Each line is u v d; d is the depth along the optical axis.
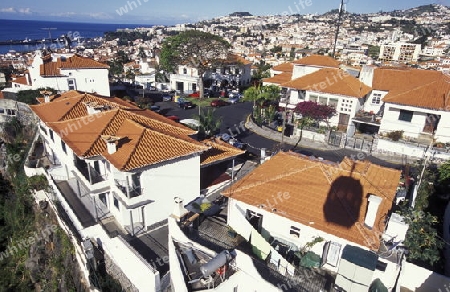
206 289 14.74
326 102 42.78
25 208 30.75
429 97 37.25
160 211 23.34
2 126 44.25
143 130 24.03
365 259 14.74
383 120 39.34
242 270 15.86
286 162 22.03
